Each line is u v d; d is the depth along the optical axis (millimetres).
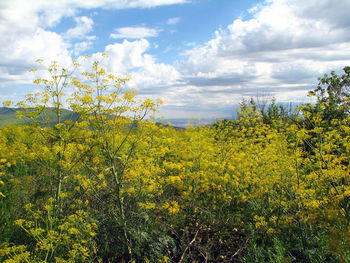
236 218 4562
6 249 2471
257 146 6812
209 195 5461
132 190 3842
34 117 3867
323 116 6906
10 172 5211
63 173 3881
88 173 4555
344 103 6824
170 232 4172
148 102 3881
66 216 3648
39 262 2508
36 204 4125
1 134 5305
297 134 4645
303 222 3500
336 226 2338
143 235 3424
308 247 3518
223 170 5852
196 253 3717
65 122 3887
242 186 5355
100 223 3578
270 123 11109
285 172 4871
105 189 4160
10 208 3637
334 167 4141
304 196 3781
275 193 4887
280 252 3139
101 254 3430
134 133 4332
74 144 4148
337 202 2514
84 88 4055
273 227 4090
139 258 3383
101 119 3785
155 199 4688
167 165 5059
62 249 3121
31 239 3283
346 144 3779
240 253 3680
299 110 5227
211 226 4355
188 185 5410
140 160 4172
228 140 7883
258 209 4746
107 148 3664
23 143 4160
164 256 3297
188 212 4816
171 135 8992
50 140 3885
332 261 2979
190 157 5996
